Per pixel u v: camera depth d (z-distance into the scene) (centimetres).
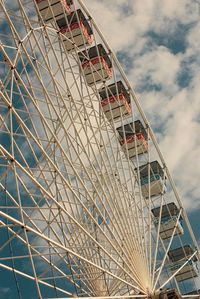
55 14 3375
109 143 3152
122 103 3597
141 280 3081
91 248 2898
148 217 3384
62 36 3169
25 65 2605
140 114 3759
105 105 3619
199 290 3647
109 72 3647
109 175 2975
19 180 2538
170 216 3803
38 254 2617
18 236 2430
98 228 2783
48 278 2670
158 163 3806
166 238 3834
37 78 2573
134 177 3453
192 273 3794
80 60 3541
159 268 3297
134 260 3044
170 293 3173
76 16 3372
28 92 2469
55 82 2738
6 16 2461
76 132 2748
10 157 2361
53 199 2594
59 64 2900
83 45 3531
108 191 2927
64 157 2691
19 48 2564
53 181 2748
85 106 2992
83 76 3192
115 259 2931
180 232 3862
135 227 3167
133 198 3244
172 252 3847
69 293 2850
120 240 2970
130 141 3688
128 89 3656
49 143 2723
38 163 2712
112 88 3644
